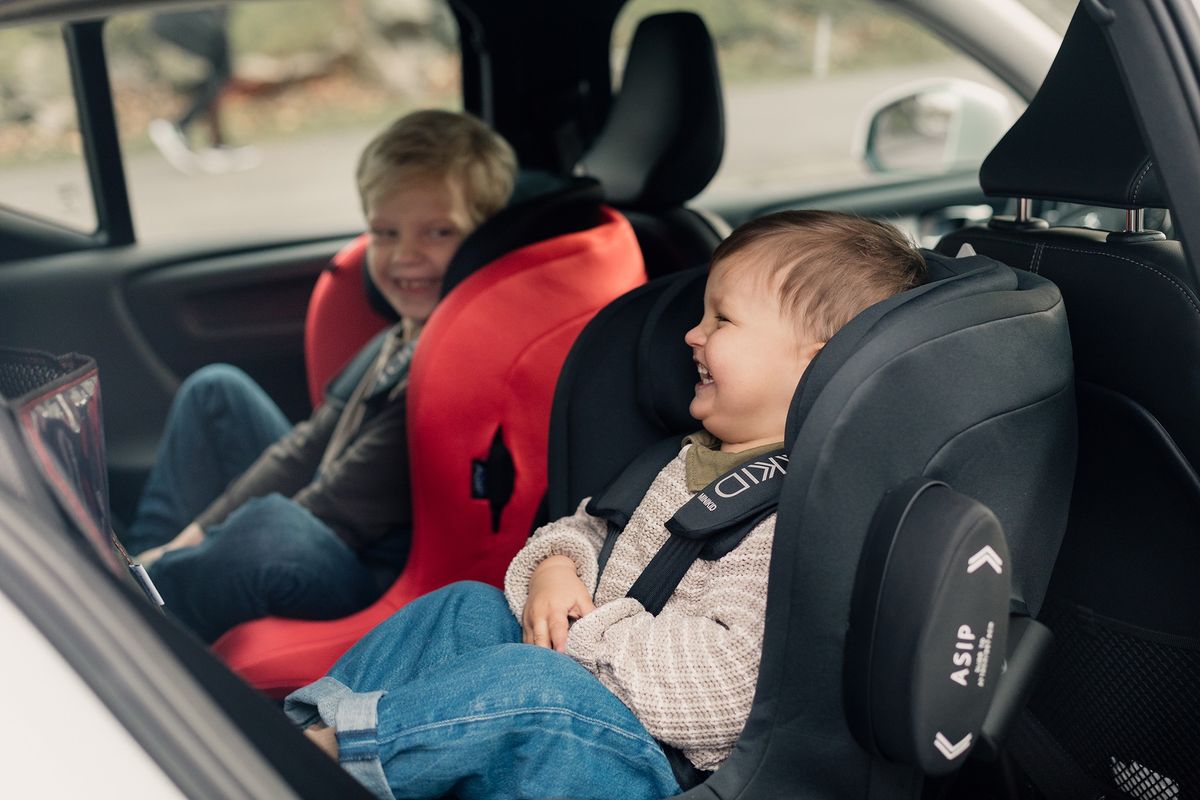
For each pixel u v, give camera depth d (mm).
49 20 1300
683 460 1343
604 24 2465
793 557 998
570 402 1429
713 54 2176
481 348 1746
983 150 3121
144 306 2621
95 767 658
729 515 1209
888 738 966
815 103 8859
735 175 5742
